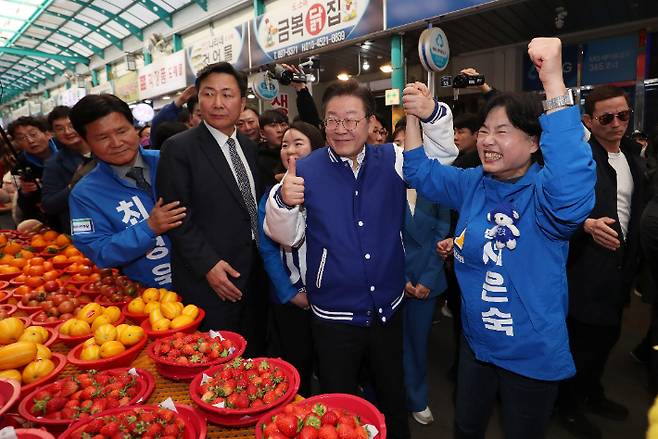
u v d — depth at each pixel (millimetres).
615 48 7121
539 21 6441
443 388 2852
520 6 5789
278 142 2844
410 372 2422
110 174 1863
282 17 6605
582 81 7492
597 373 2379
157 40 10805
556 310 1269
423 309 2311
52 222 3475
